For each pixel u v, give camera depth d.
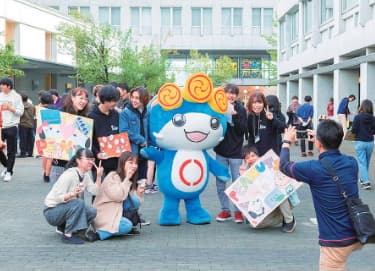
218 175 9.73
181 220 10.01
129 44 38.78
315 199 5.23
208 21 63.84
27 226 9.52
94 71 36.53
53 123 9.02
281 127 9.61
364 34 23.27
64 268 7.10
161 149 9.61
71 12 50.19
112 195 8.55
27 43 37.50
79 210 8.37
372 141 13.47
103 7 62.50
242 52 65.31
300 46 35.59
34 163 19.00
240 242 8.45
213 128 9.28
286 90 42.81
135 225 8.95
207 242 8.45
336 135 5.22
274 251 7.93
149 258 7.55
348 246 5.09
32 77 41.56
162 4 63.00
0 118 13.99
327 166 5.15
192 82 9.11
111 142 9.19
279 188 9.03
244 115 9.73
